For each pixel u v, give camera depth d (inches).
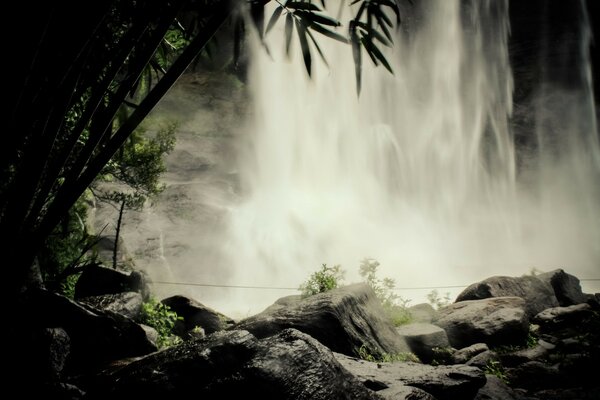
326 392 109.3
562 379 203.3
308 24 129.8
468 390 163.2
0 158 113.9
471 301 287.0
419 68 1396.4
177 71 120.6
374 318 232.2
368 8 134.9
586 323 262.7
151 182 424.2
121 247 536.7
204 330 288.7
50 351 160.6
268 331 209.9
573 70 1304.1
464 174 1317.7
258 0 125.6
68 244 365.4
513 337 244.4
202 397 103.2
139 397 104.8
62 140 269.0
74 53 111.4
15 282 116.3
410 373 166.6
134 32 126.7
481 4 1390.3
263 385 104.7
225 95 1135.0
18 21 100.8
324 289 282.5
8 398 137.1
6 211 114.8
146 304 262.1
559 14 1344.7
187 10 136.1
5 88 104.1
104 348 195.9
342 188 1226.6
